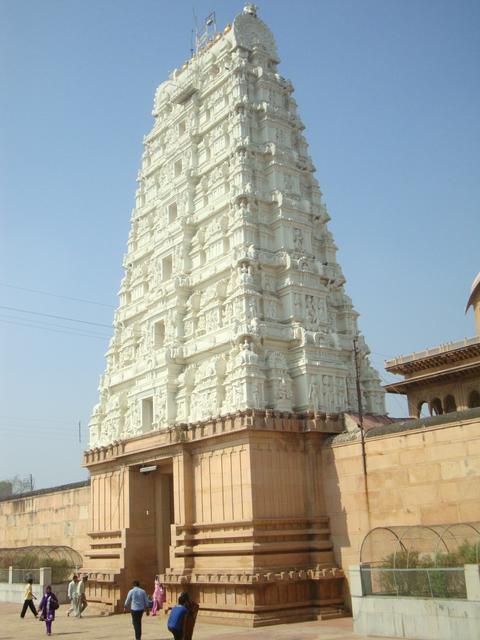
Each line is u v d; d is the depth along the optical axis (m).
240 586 33.78
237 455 36.06
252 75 48.44
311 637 27.23
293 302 41.25
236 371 38.38
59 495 61.41
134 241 54.66
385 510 33.88
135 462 43.53
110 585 43.03
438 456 32.16
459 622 23.73
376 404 42.75
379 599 26.62
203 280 44.72
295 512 36.09
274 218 43.72
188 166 49.62
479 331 50.69
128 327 51.72
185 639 21.64
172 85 55.12
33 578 50.75
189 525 38.03
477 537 27.33
